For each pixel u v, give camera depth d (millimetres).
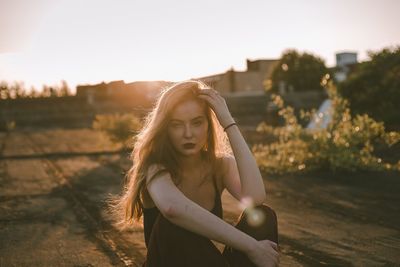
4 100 33719
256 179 2184
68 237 4422
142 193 2150
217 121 2309
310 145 8633
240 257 2062
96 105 32750
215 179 2312
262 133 16734
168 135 2107
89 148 13898
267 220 2139
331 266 3502
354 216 5141
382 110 14336
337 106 9086
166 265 1979
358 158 8617
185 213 1912
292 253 3842
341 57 44031
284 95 32969
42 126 30438
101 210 5539
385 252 3828
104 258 3760
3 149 14070
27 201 6230
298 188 6934
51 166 10023
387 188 6699
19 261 3727
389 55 14805
